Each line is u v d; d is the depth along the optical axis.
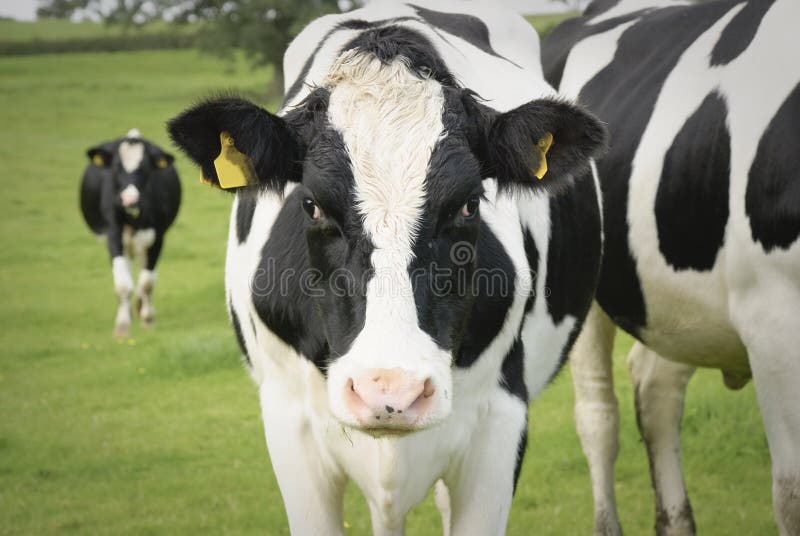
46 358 13.30
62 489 8.43
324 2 56.34
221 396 11.16
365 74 4.28
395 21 5.44
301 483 4.76
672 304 6.01
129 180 15.73
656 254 5.98
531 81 5.76
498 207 4.69
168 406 10.84
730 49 5.84
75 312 16.48
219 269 19.77
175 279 19.03
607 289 6.53
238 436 9.77
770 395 5.11
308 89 4.97
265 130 4.05
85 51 81.06
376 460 4.53
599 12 8.31
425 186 3.91
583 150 4.23
